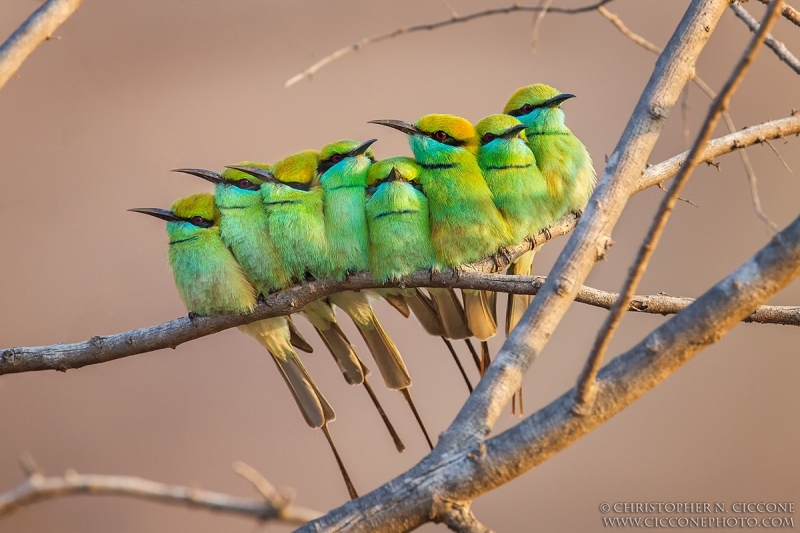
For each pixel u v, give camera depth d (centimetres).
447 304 605
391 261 602
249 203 603
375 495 582
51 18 589
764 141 599
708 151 599
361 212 603
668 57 591
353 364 606
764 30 579
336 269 603
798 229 581
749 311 582
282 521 580
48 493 579
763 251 582
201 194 604
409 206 602
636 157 589
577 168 607
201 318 602
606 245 588
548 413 582
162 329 600
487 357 605
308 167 604
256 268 602
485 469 582
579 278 587
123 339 599
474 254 603
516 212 604
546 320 586
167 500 580
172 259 602
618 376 582
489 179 604
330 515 582
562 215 607
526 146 605
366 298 605
